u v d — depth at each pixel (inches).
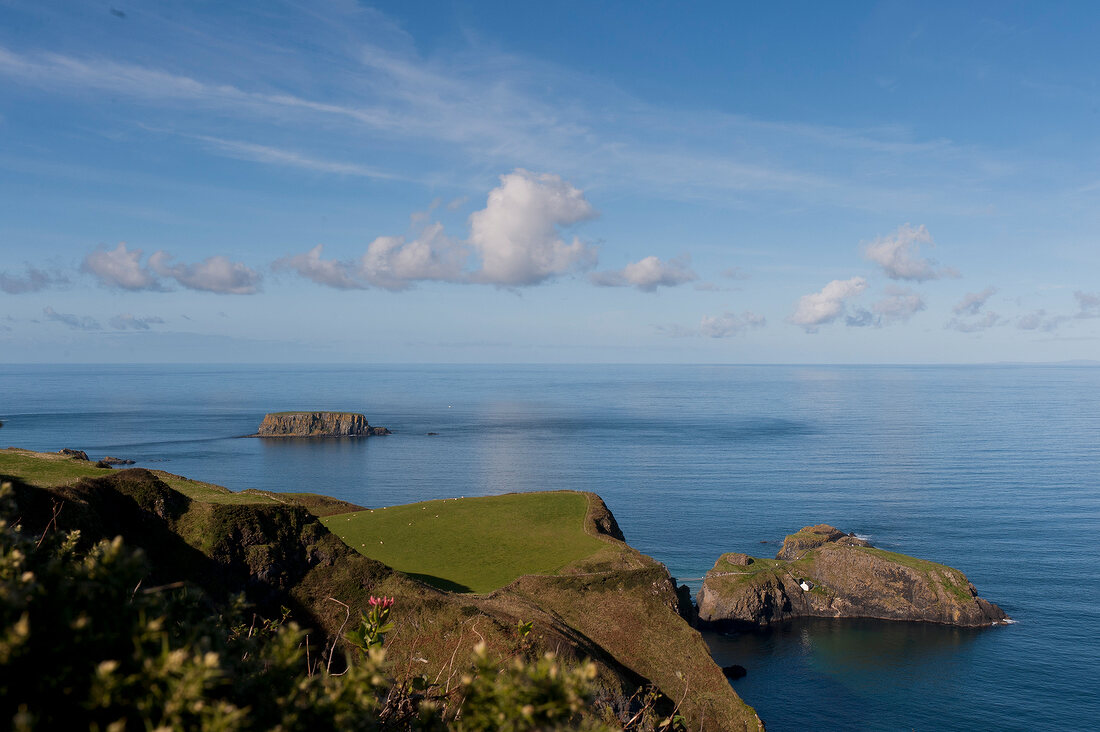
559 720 257.3
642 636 1769.2
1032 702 2618.1
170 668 200.5
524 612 1628.9
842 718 2516.0
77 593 222.4
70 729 201.8
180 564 1387.8
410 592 1539.1
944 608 3395.7
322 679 260.4
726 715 1581.0
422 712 303.4
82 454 1878.7
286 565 1507.1
